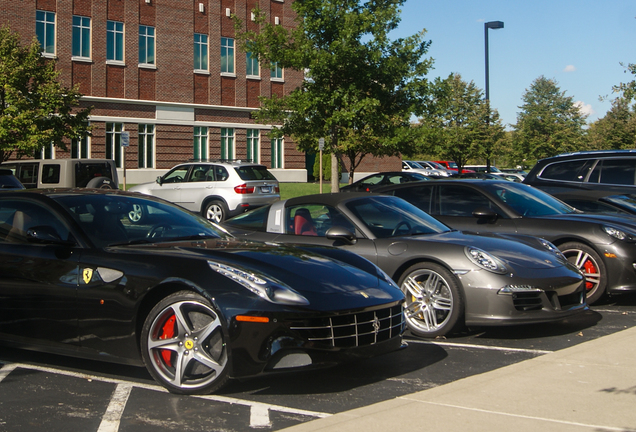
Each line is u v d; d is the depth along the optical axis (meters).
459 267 5.73
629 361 4.91
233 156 36.59
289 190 30.66
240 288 4.02
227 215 17.72
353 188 21.28
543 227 7.55
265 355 3.93
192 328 4.13
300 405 4.00
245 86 36.84
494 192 8.08
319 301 4.10
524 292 5.60
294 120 21.91
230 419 3.73
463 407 3.87
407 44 21.06
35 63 22.75
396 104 21.70
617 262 7.15
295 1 21.42
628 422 3.62
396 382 4.52
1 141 22.14
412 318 6.02
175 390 4.15
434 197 8.32
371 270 4.85
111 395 4.16
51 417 3.76
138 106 32.28
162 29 33.16
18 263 4.79
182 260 4.28
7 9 27.70
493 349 5.52
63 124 23.64
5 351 5.34
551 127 36.03
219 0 35.50
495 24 25.05
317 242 6.46
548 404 3.93
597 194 9.77
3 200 5.21
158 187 18.89
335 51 20.36
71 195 5.15
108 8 31.05
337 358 4.11
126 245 4.72
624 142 35.97
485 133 27.95
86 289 4.45
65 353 4.61
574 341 5.82
